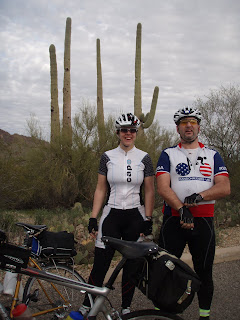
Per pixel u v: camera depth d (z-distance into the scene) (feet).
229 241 19.74
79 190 33.83
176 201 9.33
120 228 10.37
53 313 9.48
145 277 7.37
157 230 20.42
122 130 10.40
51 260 9.29
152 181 10.69
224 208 28.60
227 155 40.19
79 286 7.38
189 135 9.84
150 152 32.91
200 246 9.52
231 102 41.32
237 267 15.44
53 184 31.65
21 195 29.32
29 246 8.63
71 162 33.73
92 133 34.27
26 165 31.65
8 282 8.66
